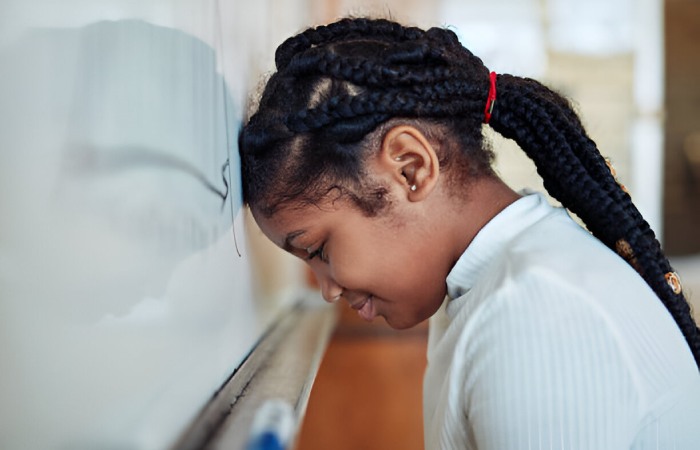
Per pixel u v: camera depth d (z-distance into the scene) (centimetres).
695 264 304
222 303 69
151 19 48
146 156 46
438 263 71
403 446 149
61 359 37
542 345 59
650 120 288
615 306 62
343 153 67
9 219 33
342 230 70
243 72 86
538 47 279
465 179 70
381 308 75
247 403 62
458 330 66
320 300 155
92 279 39
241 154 78
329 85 67
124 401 43
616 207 70
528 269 61
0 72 32
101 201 40
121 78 42
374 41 72
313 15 232
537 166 75
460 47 78
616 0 280
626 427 60
